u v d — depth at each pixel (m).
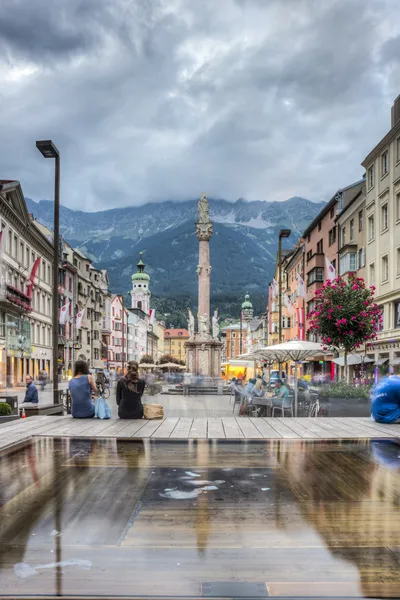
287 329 74.19
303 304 59.44
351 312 25.56
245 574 4.30
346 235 46.72
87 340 92.88
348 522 5.58
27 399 18.83
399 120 33.72
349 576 4.26
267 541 5.03
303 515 5.82
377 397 14.12
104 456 9.06
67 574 4.30
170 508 6.07
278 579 4.21
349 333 25.56
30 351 57.84
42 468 8.12
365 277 41.53
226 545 4.92
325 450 9.75
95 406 14.46
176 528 5.39
